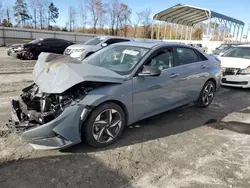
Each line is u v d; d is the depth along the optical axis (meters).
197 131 3.87
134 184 2.43
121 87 3.14
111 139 3.22
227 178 2.58
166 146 3.29
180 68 4.15
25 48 13.12
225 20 24.16
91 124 2.94
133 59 3.57
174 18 26.08
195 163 2.87
